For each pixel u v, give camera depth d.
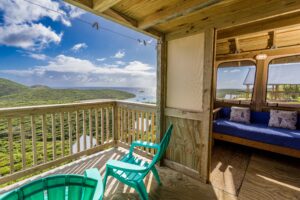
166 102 2.56
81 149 2.81
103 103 3.07
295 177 2.33
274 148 2.78
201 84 2.14
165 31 2.41
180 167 2.41
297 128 3.17
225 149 3.40
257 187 2.09
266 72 3.69
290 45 3.34
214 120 3.79
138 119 2.97
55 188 0.86
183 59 2.31
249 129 3.07
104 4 1.55
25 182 2.14
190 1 1.60
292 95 3.42
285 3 1.53
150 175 2.32
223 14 1.88
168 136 1.81
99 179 0.92
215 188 2.05
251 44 3.76
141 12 1.89
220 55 4.32
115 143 3.36
